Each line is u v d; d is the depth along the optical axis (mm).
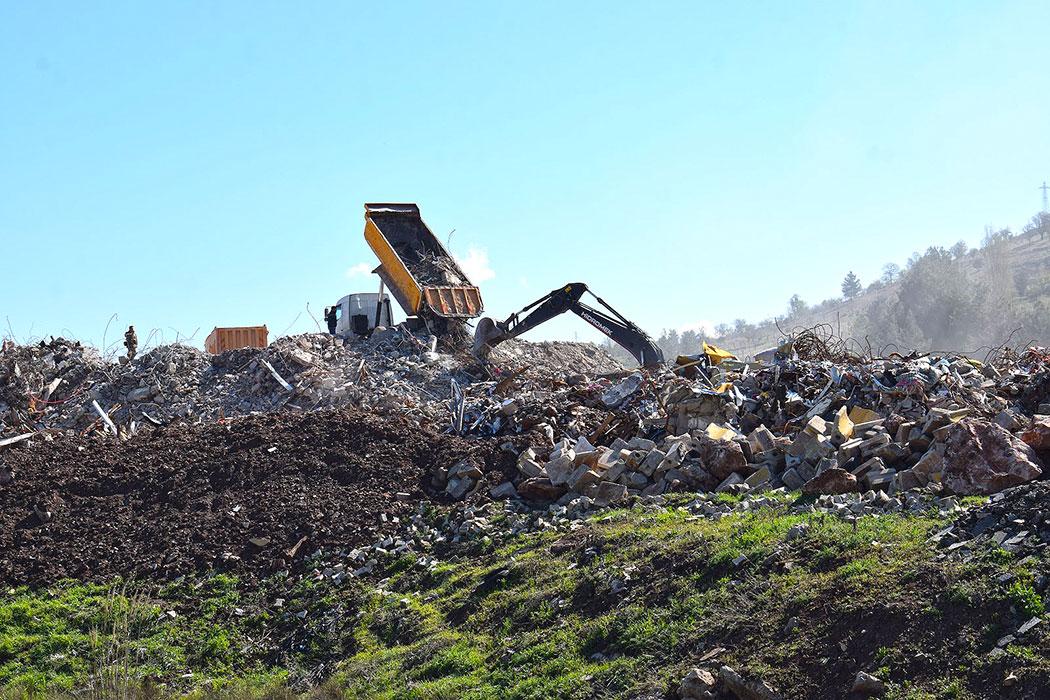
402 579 15906
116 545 17656
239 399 30094
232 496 18766
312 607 15578
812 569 11422
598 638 11883
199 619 15617
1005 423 15320
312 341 33500
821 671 9648
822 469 15305
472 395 26000
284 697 13086
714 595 11625
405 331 34312
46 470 19953
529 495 17875
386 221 36688
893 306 90562
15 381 30391
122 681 13875
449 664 12602
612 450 18281
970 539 10812
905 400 17844
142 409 29828
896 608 9875
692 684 10008
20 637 15273
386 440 20297
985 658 8938
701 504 15391
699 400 19531
